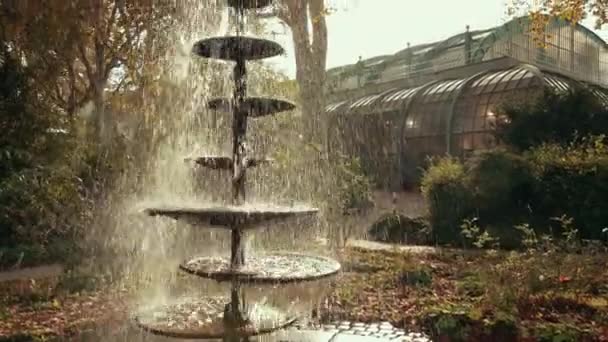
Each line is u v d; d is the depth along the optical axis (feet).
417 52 56.70
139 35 33.32
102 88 33.40
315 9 41.93
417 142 45.44
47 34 29.22
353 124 47.34
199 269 11.80
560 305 14.62
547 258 17.63
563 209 26.17
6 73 24.84
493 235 26.20
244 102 12.55
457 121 42.70
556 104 32.14
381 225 30.96
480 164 28.58
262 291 13.53
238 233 12.19
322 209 29.14
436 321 13.38
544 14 24.76
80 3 30.09
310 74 42.22
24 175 22.79
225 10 14.06
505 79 41.52
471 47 50.85
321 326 14.08
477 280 17.21
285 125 30.68
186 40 29.96
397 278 18.89
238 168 12.83
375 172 46.03
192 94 27.32
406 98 48.55
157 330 11.48
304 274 11.41
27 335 12.92
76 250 21.98
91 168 27.40
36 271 20.06
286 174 28.66
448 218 28.27
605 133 30.94
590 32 50.78
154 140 29.89
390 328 14.02
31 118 24.90
